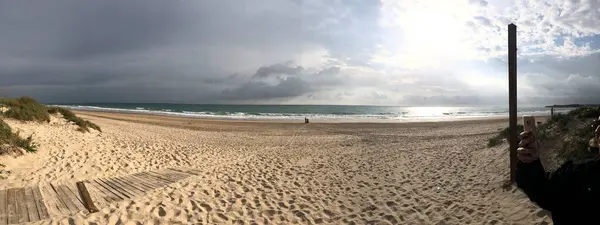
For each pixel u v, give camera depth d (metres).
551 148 8.16
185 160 11.15
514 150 7.05
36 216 5.62
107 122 23.17
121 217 5.84
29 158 8.67
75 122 14.68
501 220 5.80
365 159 12.48
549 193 1.71
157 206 6.49
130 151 11.52
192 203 6.87
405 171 10.20
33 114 13.17
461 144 15.14
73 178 7.93
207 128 24.91
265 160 12.05
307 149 15.06
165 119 33.94
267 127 27.27
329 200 7.43
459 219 6.11
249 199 7.36
